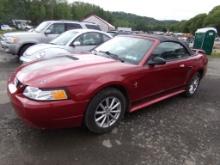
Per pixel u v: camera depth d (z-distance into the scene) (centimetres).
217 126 434
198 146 361
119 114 390
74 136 359
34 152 317
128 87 384
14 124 383
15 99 321
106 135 371
